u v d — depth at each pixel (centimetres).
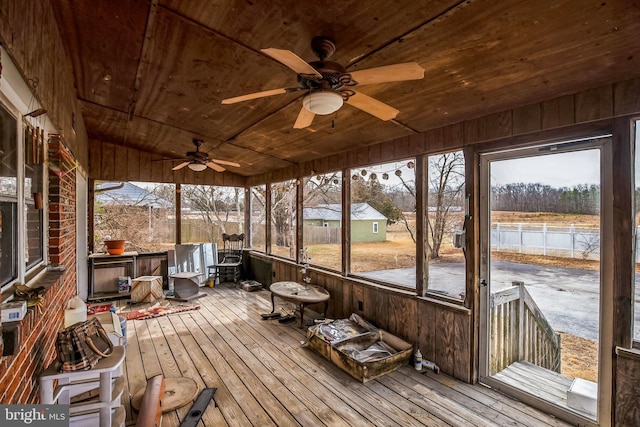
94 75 307
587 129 221
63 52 262
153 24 217
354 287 411
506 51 193
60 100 252
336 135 382
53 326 218
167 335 395
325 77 181
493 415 242
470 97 251
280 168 598
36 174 217
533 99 241
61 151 250
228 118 381
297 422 234
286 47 219
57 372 170
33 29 166
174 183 652
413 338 333
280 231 634
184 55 252
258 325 431
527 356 290
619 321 210
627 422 204
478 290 288
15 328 129
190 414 240
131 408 250
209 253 673
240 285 654
